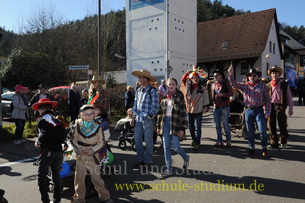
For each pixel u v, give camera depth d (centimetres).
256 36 2850
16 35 2858
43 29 2592
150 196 414
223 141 782
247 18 3078
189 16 1873
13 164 597
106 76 2717
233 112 843
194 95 684
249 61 2736
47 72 2228
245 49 2781
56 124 370
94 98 591
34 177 514
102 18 3152
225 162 578
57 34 2600
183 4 1811
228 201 388
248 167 540
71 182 440
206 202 387
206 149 695
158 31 1727
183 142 789
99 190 384
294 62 4650
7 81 2216
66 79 2392
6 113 1273
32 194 434
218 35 3102
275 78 680
